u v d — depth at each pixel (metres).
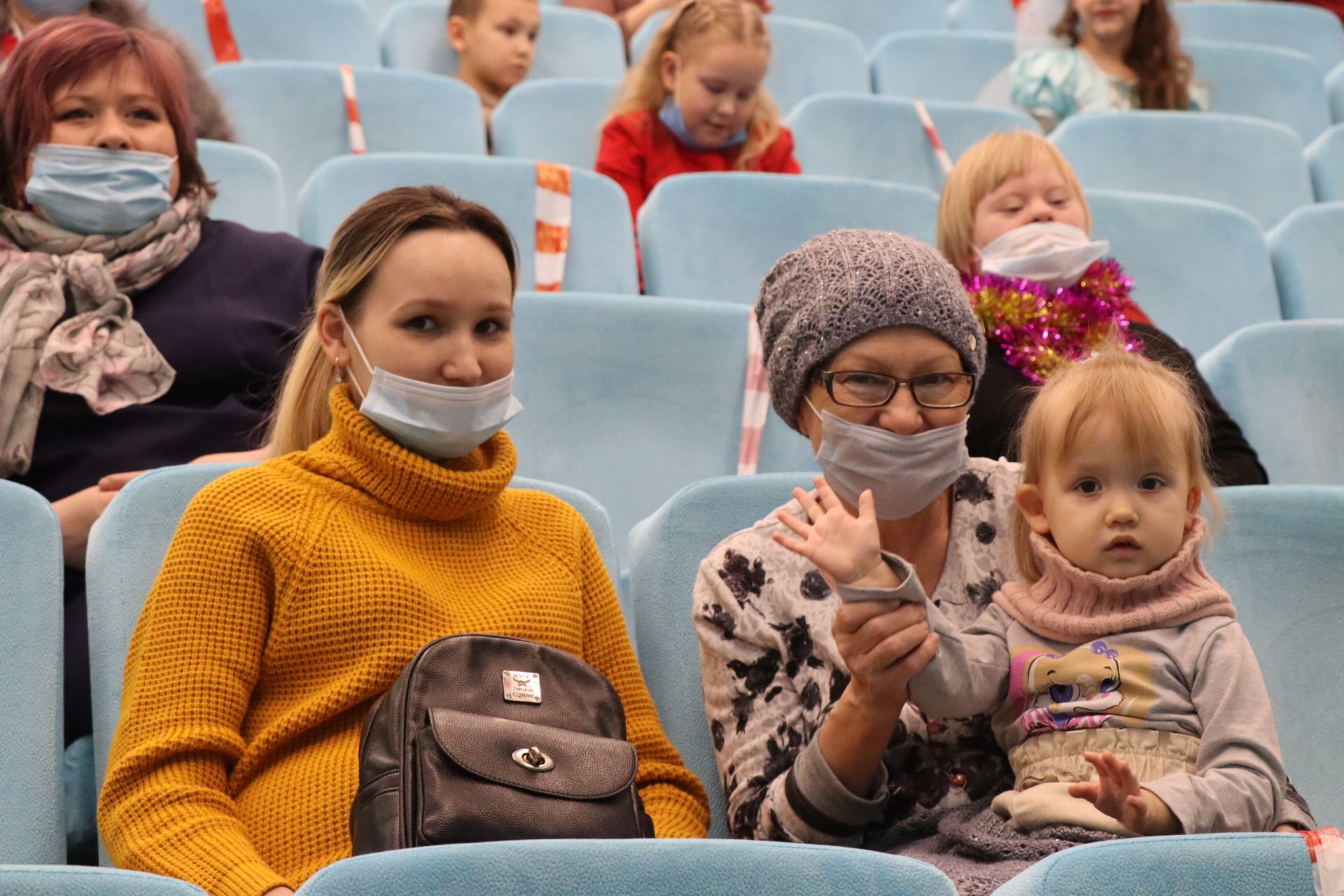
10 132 3.08
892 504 2.29
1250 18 6.72
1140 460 2.16
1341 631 2.49
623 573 2.78
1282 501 2.55
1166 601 2.14
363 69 4.80
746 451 3.29
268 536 2.10
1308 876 1.67
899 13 6.86
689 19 4.88
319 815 1.97
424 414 2.18
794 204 4.14
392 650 2.07
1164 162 5.00
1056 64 5.66
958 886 1.96
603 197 4.08
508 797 1.82
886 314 2.25
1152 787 1.94
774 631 2.28
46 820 2.09
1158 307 4.21
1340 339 3.46
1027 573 2.28
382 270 2.20
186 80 3.46
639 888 1.53
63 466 2.90
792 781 2.12
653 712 2.31
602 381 3.26
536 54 5.80
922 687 2.09
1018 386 3.08
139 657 2.07
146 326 3.06
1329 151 5.26
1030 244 3.30
